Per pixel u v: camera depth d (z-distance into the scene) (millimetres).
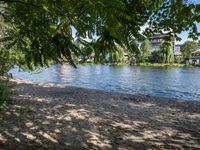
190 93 22875
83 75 41594
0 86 9398
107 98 15219
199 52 103125
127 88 25734
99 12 1821
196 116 11000
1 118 8242
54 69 58656
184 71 58469
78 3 2010
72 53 2854
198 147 6777
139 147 6578
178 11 3578
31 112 9523
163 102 14734
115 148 6391
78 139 6832
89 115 9828
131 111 11336
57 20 2791
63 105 11695
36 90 17422
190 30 4926
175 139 7395
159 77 39750
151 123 9211
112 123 8812
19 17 3203
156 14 4578
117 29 1899
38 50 3107
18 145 6078
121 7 1757
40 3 2617
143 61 89750
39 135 6926
